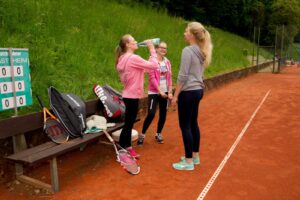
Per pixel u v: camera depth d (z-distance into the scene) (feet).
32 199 12.49
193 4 90.79
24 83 14.32
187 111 14.14
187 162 14.89
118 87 23.91
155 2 63.31
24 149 13.91
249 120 24.76
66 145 13.51
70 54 23.58
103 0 42.22
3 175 13.65
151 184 13.55
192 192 12.86
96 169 15.11
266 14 133.90
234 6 114.21
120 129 17.84
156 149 17.71
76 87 20.49
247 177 14.26
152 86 17.46
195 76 13.84
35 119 14.03
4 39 19.26
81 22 29.78
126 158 14.89
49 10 26.94
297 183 13.70
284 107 29.99
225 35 86.94
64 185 13.53
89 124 15.46
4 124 12.67
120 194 12.71
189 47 13.67
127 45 15.21
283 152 17.47
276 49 82.38
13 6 22.74
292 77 61.93
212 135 20.65
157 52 17.61
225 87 43.68
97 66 24.93
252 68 66.33
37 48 20.76
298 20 139.74
